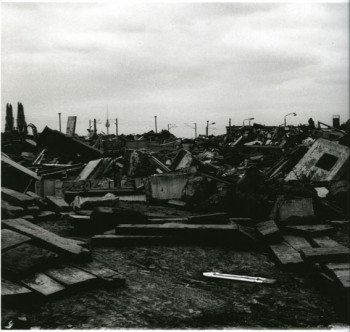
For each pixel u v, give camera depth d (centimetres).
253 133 3684
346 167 1364
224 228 832
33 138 3002
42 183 1534
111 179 1855
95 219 942
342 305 520
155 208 1177
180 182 1327
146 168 1875
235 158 2500
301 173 1463
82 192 1416
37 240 659
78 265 627
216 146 3391
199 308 522
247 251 807
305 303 545
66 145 2456
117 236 845
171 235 850
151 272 670
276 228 819
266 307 530
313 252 602
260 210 1017
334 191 1184
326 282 574
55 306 512
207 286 609
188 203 1222
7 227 703
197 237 849
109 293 563
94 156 2445
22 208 1007
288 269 682
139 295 561
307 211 930
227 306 531
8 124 5000
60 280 557
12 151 2641
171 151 3178
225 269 693
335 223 977
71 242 679
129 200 1391
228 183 1245
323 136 2278
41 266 577
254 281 626
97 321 474
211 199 1095
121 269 679
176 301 545
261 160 2228
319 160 1458
